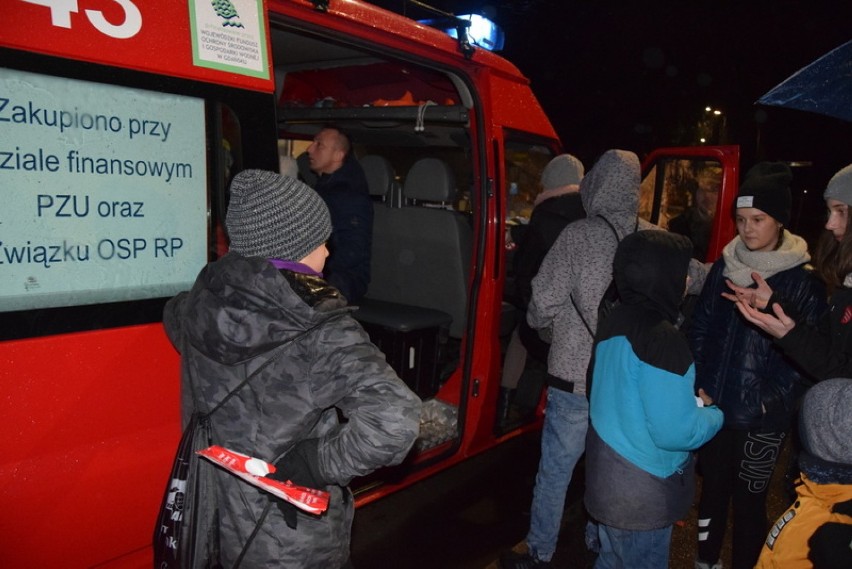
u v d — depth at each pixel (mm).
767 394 2398
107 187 1602
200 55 1778
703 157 4438
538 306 2631
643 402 1971
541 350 3355
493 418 3510
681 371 1910
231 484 1420
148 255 1695
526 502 3570
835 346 1816
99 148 1580
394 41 2795
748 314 2021
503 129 3441
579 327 2613
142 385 1719
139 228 1671
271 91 1974
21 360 1502
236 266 1354
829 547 1507
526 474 3893
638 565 2207
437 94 3900
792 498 1943
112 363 1653
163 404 1769
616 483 2092
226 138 1854
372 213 3490
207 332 1341
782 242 2418
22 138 1453
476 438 3449
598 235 2545
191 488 1423
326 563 1490
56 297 1537
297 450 1396
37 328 1519
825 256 2010
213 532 1461
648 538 2184
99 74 1569
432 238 3750
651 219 4805
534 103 3771
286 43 3498
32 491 1555
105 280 1618
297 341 1363
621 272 2094
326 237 1511
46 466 1572
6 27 1424
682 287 2047
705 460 2635
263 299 1317
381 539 3115
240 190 1431
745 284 2377
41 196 1490
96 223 1589
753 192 2348
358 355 1365
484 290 3307
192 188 1777
